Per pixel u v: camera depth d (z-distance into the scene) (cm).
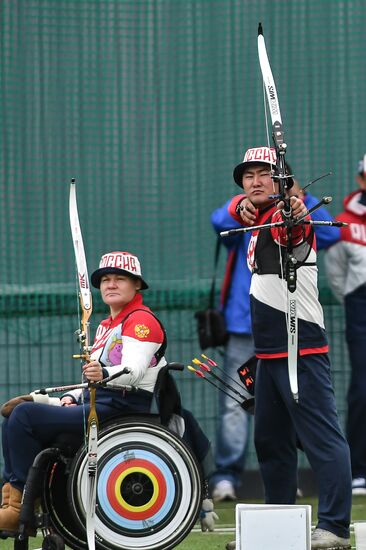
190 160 3484
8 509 2116
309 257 2164
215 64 3472
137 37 3475
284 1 3472
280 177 2100
